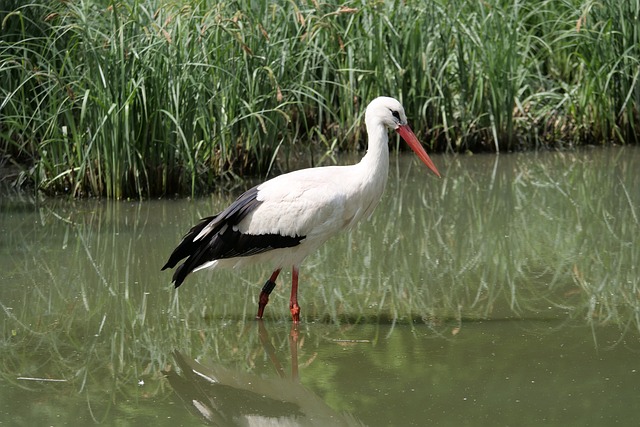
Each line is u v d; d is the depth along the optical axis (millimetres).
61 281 11039
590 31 18109
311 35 16281
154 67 14375
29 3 15617
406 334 9398
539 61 19516
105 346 9234
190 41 15094
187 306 10320
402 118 9883
